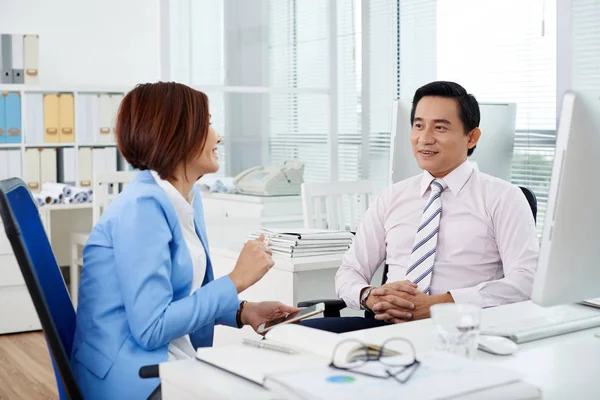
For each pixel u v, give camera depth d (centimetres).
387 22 479
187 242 195
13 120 527
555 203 151
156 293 173
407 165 284
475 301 224
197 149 192
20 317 477
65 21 639
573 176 150
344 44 509
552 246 152
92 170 554
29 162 535
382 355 136
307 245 296
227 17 457
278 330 149
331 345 138
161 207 180
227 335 316
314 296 298
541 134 384
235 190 452
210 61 453
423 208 249
